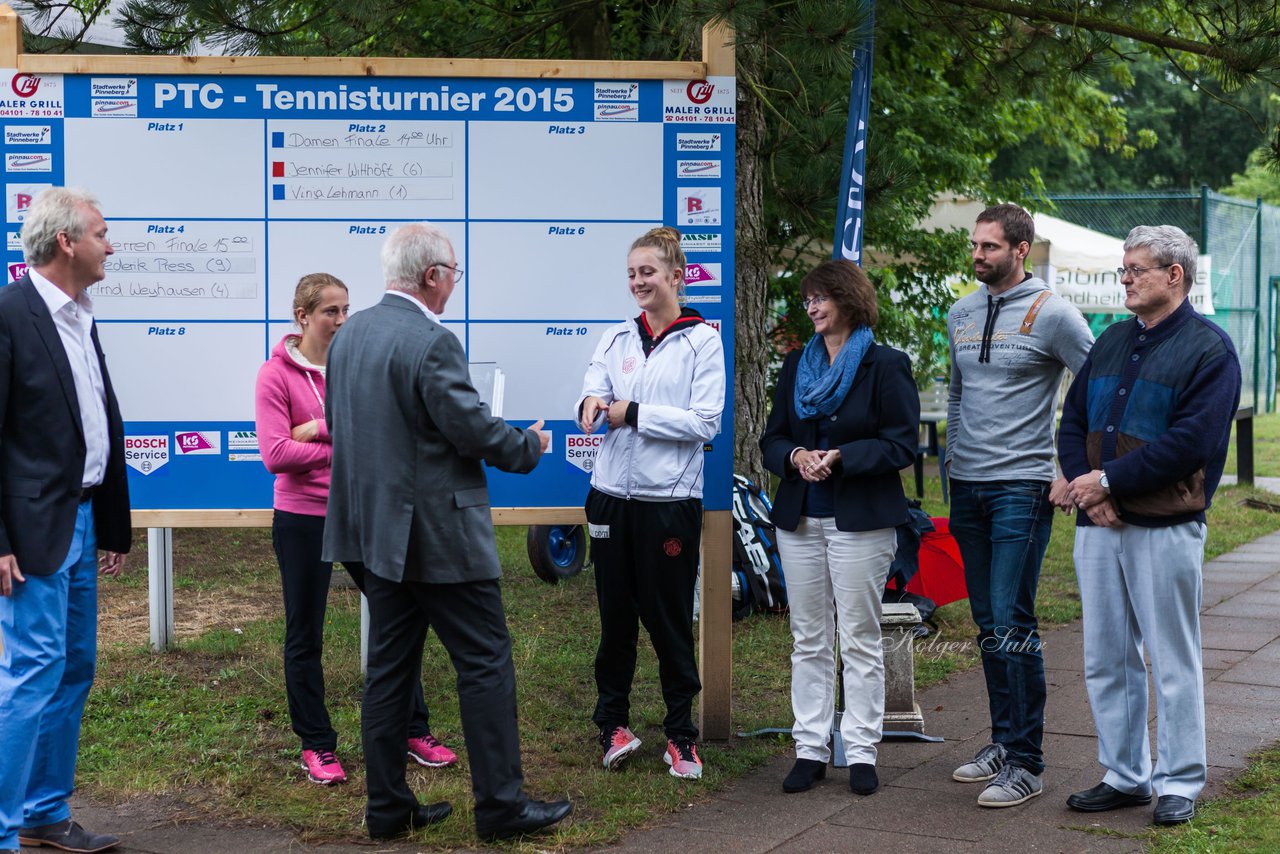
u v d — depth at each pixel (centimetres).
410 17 982
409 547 396
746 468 808
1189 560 412
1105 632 428
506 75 498
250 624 695
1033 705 442
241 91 496
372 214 501
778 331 1130
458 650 405
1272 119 800
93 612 409
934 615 737
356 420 399
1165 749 419
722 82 503
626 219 505
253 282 500
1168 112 3556
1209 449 402
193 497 504
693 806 442
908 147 1155
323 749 465
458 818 421
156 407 501
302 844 406
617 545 468
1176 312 416
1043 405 450
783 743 515
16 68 492
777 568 729
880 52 1116
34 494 375
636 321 482
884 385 450
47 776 399
